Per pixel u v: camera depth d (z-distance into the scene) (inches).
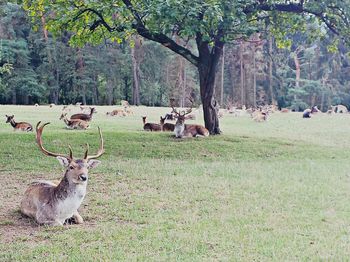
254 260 204.4
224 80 2373.3
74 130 711.7
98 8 552.1
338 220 270.4
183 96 2193.7
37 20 722.8
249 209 292.7
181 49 663.8
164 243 225.6
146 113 1332.4
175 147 557.6
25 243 227.5
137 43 2198.6
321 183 378.3
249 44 2253.9
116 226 255.6
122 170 411.8
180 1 494.9
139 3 559.5
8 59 1934.1
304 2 623.8
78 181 252.1
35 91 2022.6
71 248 219.6
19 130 698.2
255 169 437.1
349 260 205.0
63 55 2110.0
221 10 517.7
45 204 256.8
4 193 329.4
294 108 2340.1
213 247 221.0
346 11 593.6
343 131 892.6
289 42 724.7
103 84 2197.3
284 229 251.4
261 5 622.2
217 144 590.6
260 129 901.2
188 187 352.2
